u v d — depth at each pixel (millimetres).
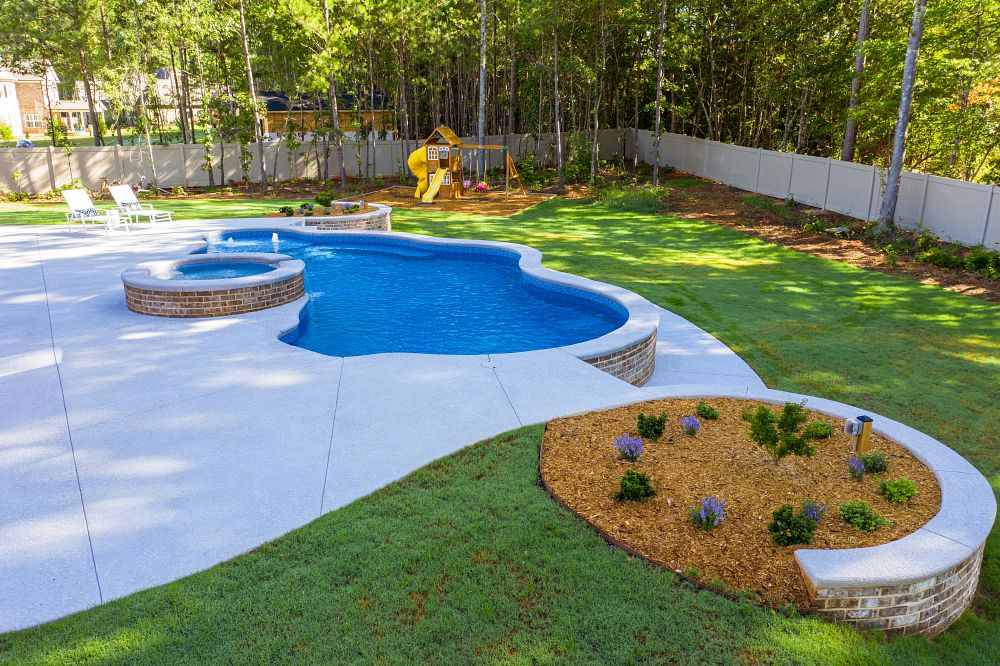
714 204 24844
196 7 29766
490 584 4383
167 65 38469
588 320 11922
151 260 15117
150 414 7109
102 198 27312
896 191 17766
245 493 5543
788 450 5512
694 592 4324
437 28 34031
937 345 10453
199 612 4141
